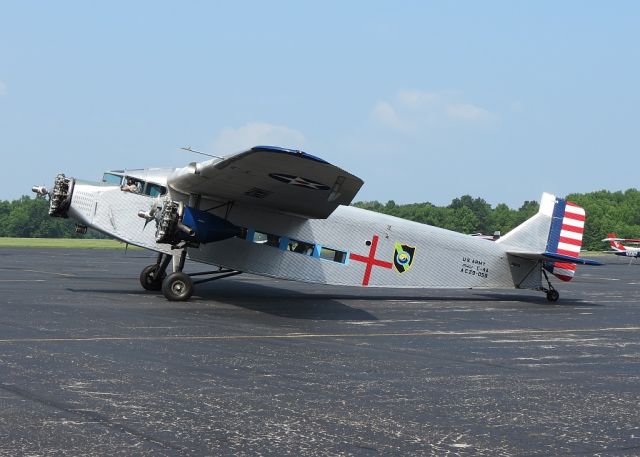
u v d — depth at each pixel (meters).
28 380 8.82
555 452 6.74
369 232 22.75
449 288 23.83
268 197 19.98
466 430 7.42
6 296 19.20
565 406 8.64
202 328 14.54
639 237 160.75
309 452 6.46
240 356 11.33
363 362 11.32
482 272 24.28
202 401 8.16
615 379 10.51
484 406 8.52
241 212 21.27
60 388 8.46
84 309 16.88
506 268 24.61
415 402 8.61
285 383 9.38
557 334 16.03
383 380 9.90
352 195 18.36
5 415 7.21
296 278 21.89
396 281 23.12
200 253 20.95
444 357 12.18
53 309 16.59
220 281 28.05
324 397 8.67
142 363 10.29
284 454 6.38
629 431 7.55
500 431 7.43
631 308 23.12
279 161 16.44
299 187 18.52
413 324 17.11
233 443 6.63
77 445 6.35
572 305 23.81
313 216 21.39
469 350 13.14
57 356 10.54
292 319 17.03
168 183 20.53
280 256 21.72
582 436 7.32
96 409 7.57
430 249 23.56
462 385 9.74
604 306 23.70
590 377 10.63
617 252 83.06
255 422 7.37
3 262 36.94
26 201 145.25
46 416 7.22
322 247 22.20
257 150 15.77
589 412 8.36
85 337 12.55
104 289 22.27
